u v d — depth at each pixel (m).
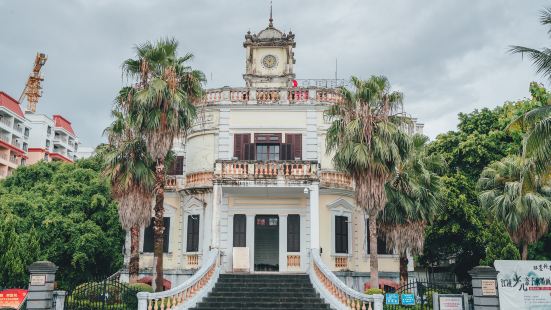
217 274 21.11
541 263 16.97
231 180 22.92
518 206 19.17
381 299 16.06
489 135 31.77
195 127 27.38
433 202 22.70
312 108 26.78
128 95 21.34
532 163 17.39
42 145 77.50
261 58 33.28
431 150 34.34
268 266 26.78
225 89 27.09
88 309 17.91
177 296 17.11
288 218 25.52
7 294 16.72
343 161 20.31
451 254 32.25
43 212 26.06
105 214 27.19
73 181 28.00
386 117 20.39
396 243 22.39
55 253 25.17
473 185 30.23
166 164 24.39
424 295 21.47
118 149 22.03
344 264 25.73
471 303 17.55
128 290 18.97
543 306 16.64
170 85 20.83
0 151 64.88
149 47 21.77
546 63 17.14
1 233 21.81
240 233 25.23
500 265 17.00
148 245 27.80
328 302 18.25
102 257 26.75
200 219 26.27
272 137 26.48
